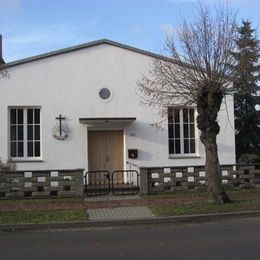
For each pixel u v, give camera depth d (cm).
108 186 1886
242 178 1869
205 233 1094
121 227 1234
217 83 1523
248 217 1352
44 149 1997
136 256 848
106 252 895
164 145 2064
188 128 2105
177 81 1661
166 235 1081
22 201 1620
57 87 2022
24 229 1220
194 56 1573
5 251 927
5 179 1681
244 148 2798
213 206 1442
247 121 2764
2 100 1991
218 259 803
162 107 1998
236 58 1608
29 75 2009
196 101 1577
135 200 1622
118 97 2050
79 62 2041
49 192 1698
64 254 884
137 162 2042
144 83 1988
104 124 2034
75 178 1708
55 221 1259
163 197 1673
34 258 853
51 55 2019
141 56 2061
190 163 2083
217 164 1532
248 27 2280
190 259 809
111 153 2053
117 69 2056
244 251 866
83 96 2033
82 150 2014
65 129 2009
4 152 1980
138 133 2050
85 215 1337
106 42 2055
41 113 2008
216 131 1537
